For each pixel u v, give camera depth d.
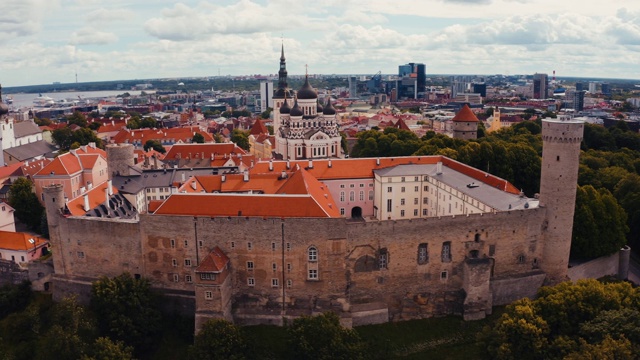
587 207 151.38
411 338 129.38
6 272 144.00
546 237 137.62
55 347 114.06
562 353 103.12
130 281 127.81
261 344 123.50
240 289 129.50
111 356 111.62
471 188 157.25
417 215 180.88
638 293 116.25
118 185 182.75
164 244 131.00
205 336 115.62
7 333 127.62
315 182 161.38
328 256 126.69
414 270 132.88
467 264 132.50
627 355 92.62
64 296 138.50
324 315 118.75
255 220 125.94
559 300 113.75
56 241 138.62
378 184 179.50
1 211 161.75
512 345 108.56
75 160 194.62
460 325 132.50
